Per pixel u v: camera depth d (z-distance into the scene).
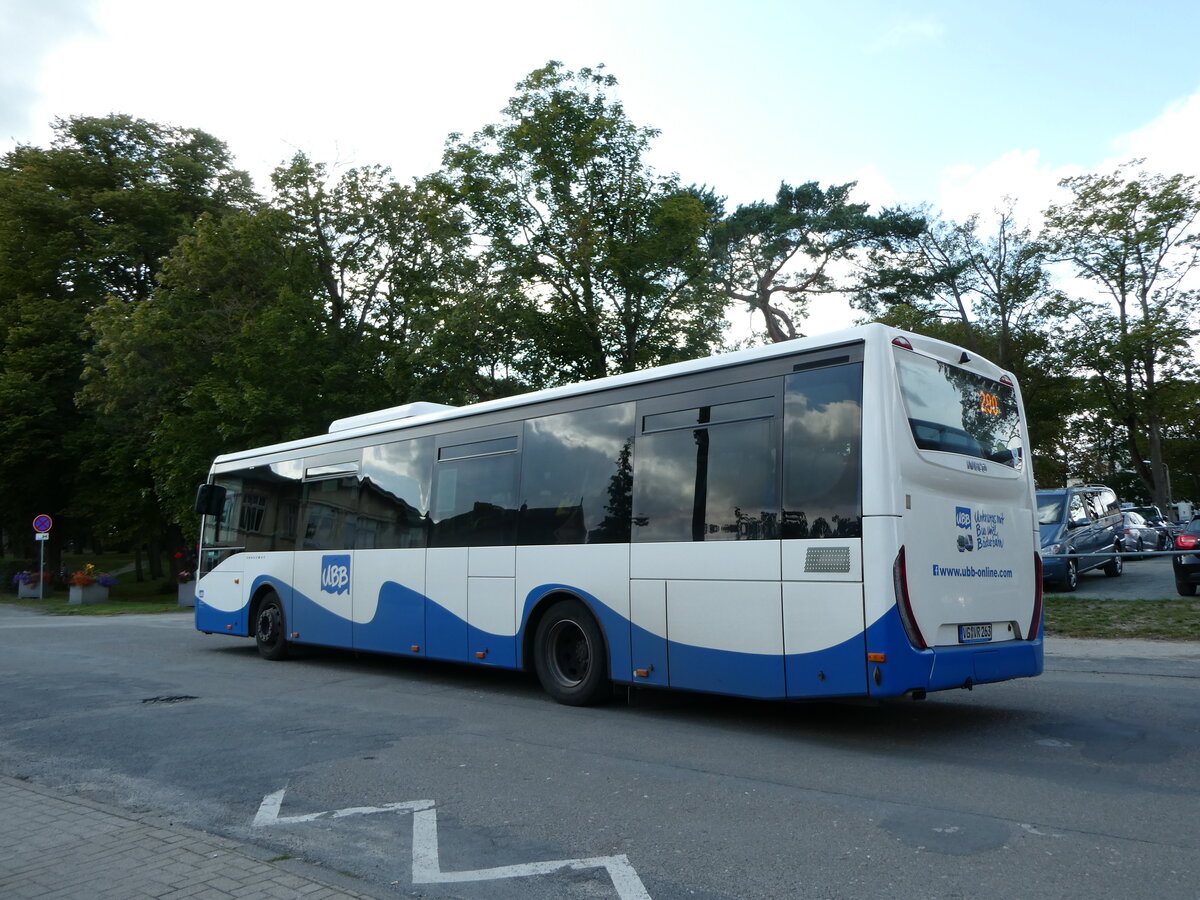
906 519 6.89
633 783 6.19
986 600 7.52
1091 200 38.91
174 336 29.55
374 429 12.16
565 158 23.38
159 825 5.55
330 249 30.00
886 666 6.69
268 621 13.73
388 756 7.19
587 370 24.52
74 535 44.91
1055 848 4.66
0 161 37.53
